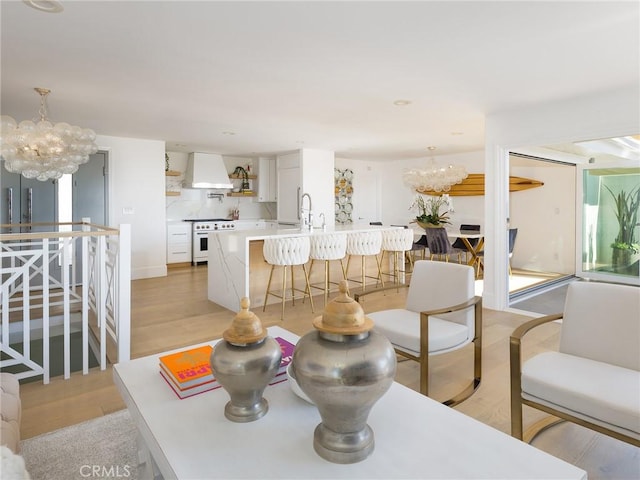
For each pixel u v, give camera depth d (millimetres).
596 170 5824
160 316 4355
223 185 8148
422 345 2346
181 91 3727
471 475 1085
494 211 4598
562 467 1120
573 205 6141
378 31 2482
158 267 6656
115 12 2238
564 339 2168
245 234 4590
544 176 6414
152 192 6496
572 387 1745
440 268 2844
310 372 1093
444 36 2549
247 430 1314
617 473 1831
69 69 3135
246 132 5793
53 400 2527
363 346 1122
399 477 1077
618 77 3322
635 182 5441
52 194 5598
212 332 3816
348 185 9297
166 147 7293
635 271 5523
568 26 2410
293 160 7902
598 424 1661
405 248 5652
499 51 2797
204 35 2537
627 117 3604
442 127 5438
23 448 2000
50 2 2127
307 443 1239
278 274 4969
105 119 4887
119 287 3008
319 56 2885
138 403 1494
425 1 2121
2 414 1564
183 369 1661
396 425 1342
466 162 8141
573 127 3947
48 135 3578
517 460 1153
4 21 2342
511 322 4148
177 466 1131
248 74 3273
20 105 4203
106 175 6027
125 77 3330
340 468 1117
